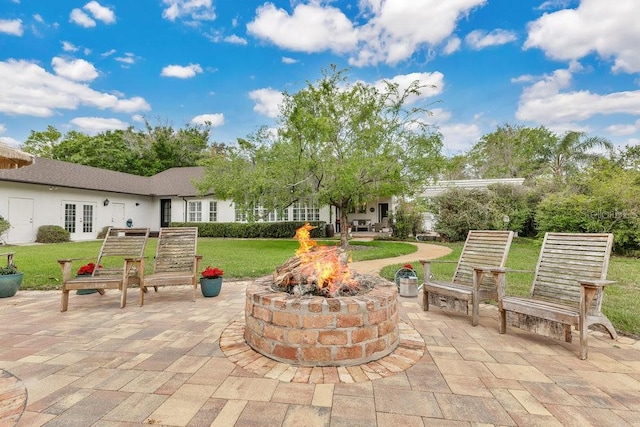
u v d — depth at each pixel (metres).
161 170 30.92
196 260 4.99
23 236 14.35
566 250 3.57
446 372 2.56
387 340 2.87
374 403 2.11
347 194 11.48
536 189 15.17
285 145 11.80
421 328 3.67
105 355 2.85
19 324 3.73
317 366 2.63
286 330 2.69
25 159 3.90
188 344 3.11
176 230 5.63
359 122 11.71
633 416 1.97
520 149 29.77
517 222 14.79
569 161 23.53
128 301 4.88
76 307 4.51
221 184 13.00
